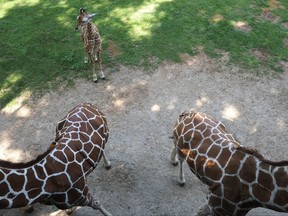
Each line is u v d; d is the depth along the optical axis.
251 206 4.31
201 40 8.63
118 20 9.35
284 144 6.30
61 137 4.77
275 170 4.01
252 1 9.93
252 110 6.95
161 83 7.57
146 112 6.95
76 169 4.52
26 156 6.22
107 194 5.62
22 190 4.16
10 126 6.79
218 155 4.46
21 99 7.34
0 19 9.61
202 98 7.21
